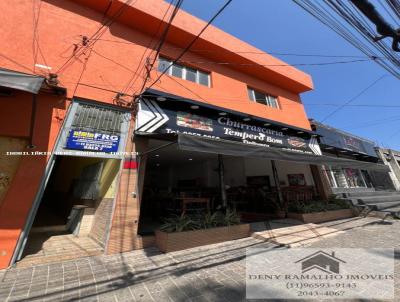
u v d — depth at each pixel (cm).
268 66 1212
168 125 756
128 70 763
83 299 351
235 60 1112
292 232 758
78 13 728
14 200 497
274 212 1114
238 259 534
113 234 584
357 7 351
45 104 580
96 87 676
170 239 593
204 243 650
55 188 1166
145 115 713
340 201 1199
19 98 550
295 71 1370
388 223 919
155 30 871
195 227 670
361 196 1401
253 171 1474
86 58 689
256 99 1226
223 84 1057
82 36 704
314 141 1328
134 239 615
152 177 1933
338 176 1540
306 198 1192
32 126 524
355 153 1662
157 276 438
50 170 550
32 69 595
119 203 612
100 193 706
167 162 1556
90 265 493
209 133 863
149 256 556
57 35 662
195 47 991
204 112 885
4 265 462
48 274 441
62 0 711
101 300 349
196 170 1600
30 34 620
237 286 396
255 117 1012
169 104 791
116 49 763
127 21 821
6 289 378
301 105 1448
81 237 690
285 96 1372
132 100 724
